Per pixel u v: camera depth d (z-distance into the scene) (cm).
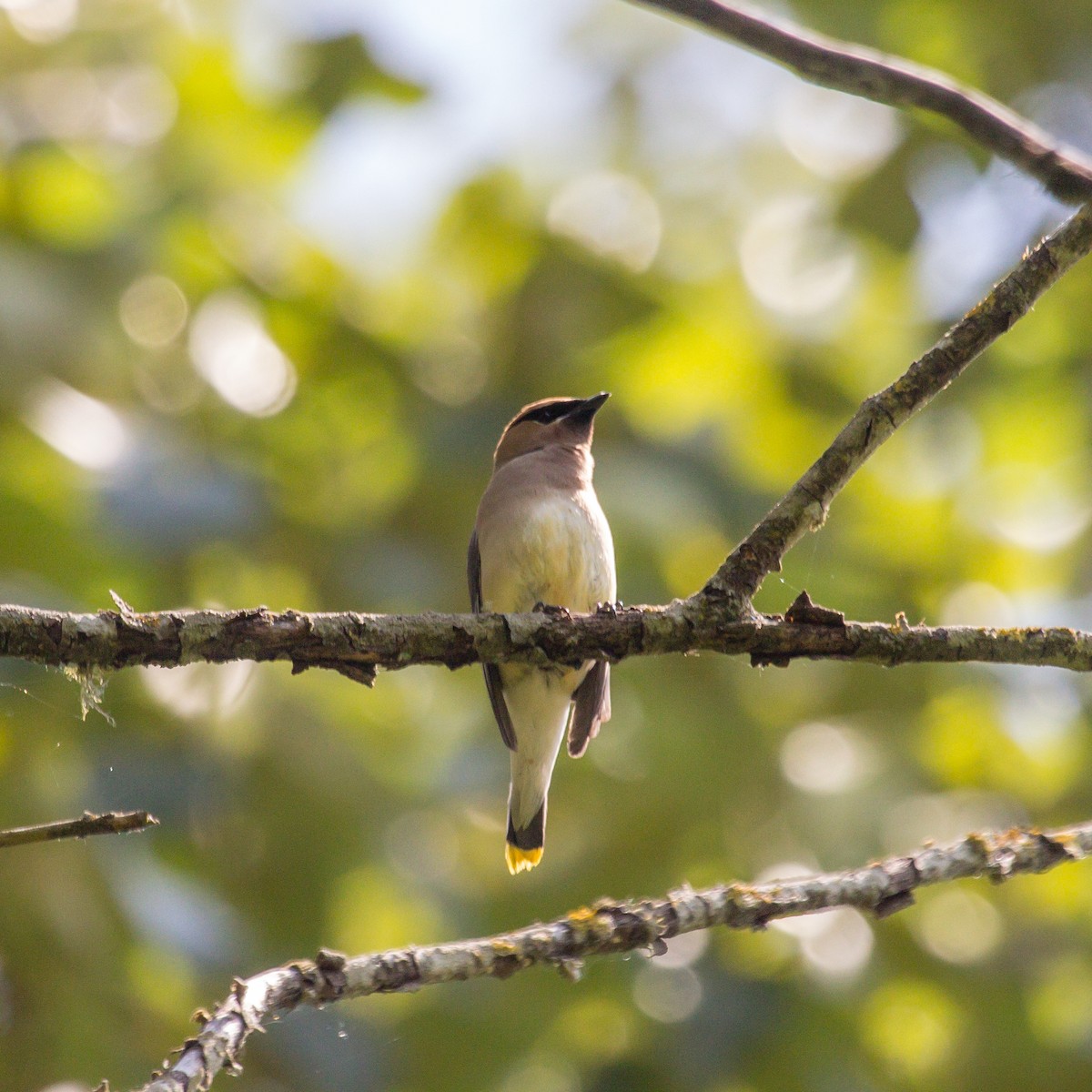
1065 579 1535
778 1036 1210
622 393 1473
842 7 1474
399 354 1500
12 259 1326
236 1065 506
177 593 1312
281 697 1315
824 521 604
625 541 1357
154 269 1452
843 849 1335
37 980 1122
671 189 1658
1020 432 1584
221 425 1453
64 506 1233
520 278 1541
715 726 1385
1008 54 1470
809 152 1658
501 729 1009
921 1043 1340
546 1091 1275
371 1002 1238
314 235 1543
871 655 592
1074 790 1399
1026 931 1355
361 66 1487
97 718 1198
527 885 1355
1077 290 1505
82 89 1487
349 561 1370
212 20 1530
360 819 1313
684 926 599
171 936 1118
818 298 1630
